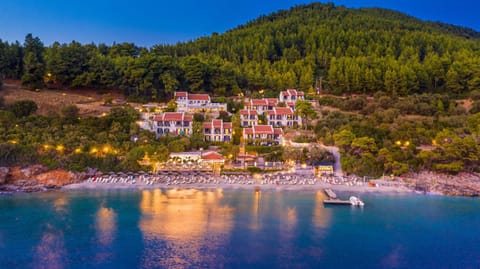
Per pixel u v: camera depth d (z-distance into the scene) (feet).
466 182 331.98
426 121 442.09
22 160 320.91
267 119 468.34
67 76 497.05
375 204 280.10
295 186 325.42
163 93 527.40
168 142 391.86
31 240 200.95
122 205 266.57
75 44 529.45
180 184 325.83
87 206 263.08
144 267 173.58
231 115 480.64
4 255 182.60
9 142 332.19
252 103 495.82
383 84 556.10
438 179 338.34
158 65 513.86
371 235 216.74
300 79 585.63
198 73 526.98
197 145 398.62
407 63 587.68
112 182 326.03
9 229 216.33
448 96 530.27
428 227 230.68
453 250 197.67
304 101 456.86
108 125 404.16
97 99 508.12
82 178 328.49
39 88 497.87
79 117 421.18
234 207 265.75
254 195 298.97
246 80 578.66
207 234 214.07
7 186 305.53
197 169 349.20
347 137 376.07
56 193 298.15
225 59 646.74
